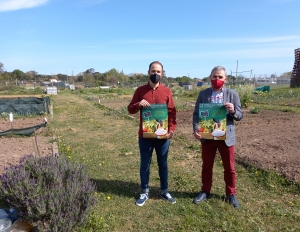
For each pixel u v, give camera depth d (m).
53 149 6.91
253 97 20.83
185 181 4.84
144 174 4.12
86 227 3.36
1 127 10.86
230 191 4.08
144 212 3.89
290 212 3.81
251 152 6.26
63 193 3.12
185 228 3.49
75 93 37.31
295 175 4.77
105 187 4.68
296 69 32.97
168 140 4.07
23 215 3.08
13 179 3.21
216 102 3.88
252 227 3.48
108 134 8.95
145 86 3.97
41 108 14.20
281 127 9.41
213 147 4.05
